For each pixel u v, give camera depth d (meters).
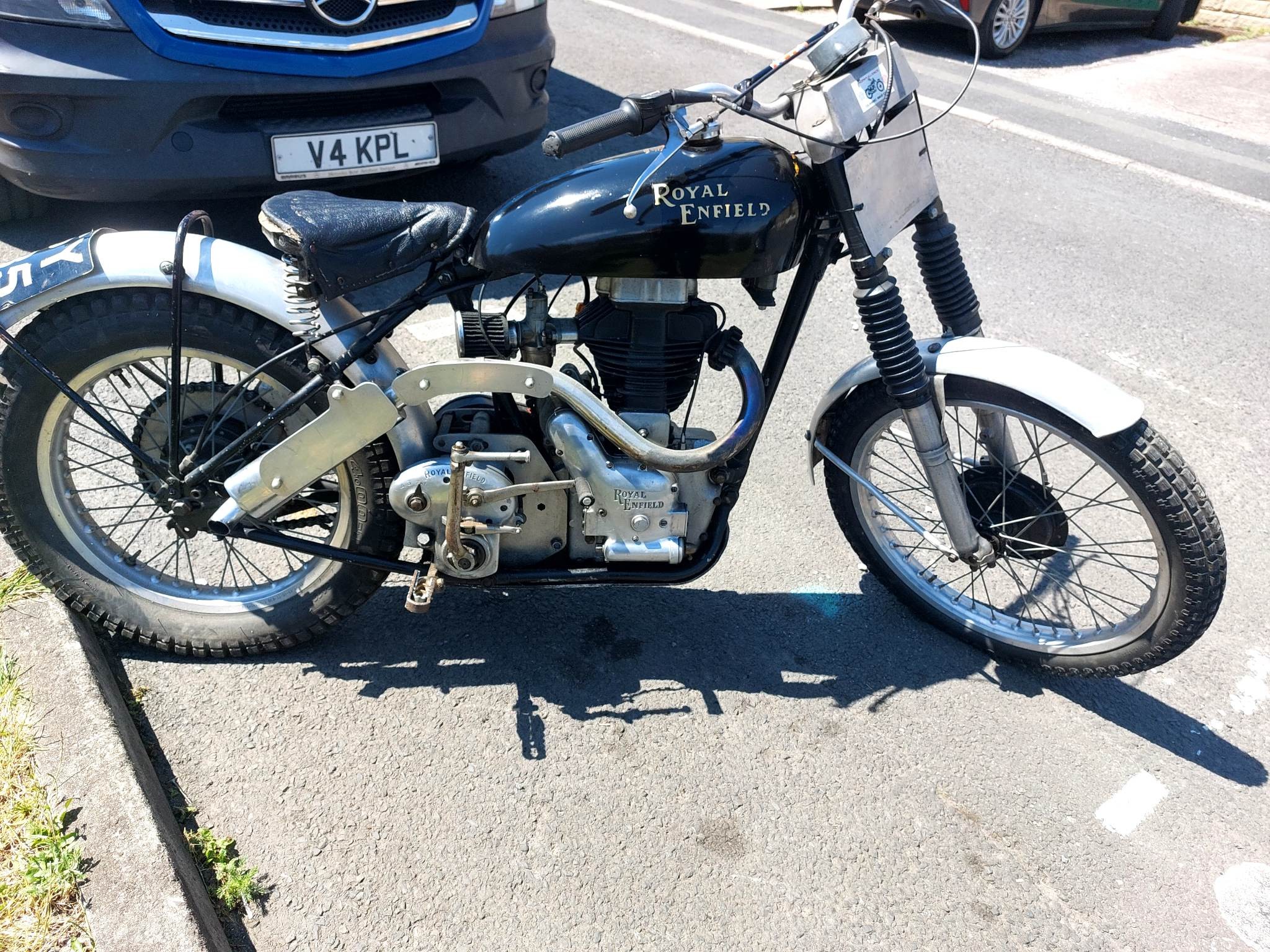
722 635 2.59
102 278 2.01
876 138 1.95
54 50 3.22
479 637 2.53
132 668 2.36
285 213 1.93
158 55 3.29
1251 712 2.47
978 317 2.33
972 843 2.11
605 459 2.11
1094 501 2.40
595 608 2.65
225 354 2.12
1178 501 2.09
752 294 2.20
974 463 2.57
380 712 2.31
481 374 2.03
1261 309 4.41
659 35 7.96
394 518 2.27
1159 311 4.34
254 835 2.03
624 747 2.26
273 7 3.42
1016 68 8.16
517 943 1.87
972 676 2.53
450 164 3.98
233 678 2.36
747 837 2.09
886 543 2.64
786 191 1.95
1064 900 2.01
